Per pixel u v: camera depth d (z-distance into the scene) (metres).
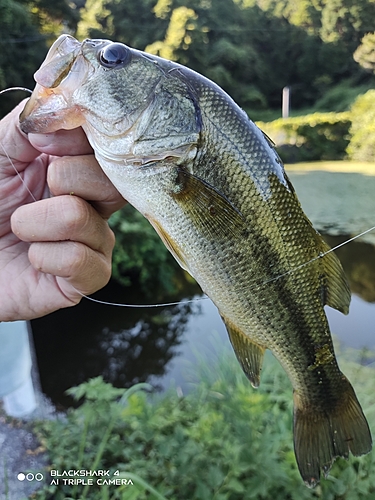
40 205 0.18
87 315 1.07
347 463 0.34
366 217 1.35
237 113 0.20
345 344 0.74
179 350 0.91
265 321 0.21
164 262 1.24
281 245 0.21
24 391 0.47
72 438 0.40
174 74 0.20
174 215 0.20
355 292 1.03
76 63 0.18
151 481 0.35
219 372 0.55
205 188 0.19
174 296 1.19
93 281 0.20
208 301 1.16
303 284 0.22
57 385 0.79
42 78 0.18
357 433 0.23
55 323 1.04
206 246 0.20
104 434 0.40
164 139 0.19
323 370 0.23
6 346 0.41
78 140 0.19
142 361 0.88
